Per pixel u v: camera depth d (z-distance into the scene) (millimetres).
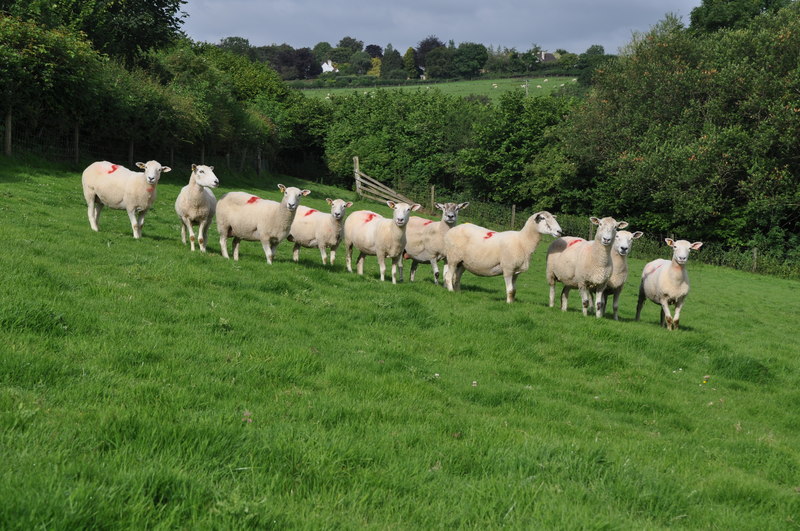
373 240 15055
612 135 38469
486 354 9586
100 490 3459
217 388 5855
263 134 47812
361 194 47625
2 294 7234
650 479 5113
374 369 7723
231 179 40969
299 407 5746
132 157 32406
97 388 5289
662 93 36812
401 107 55250
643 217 38844
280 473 4238
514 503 4262
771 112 31562
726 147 31953
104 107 29078
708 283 26906
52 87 25531
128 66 39375
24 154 24844
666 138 35469
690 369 10797
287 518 3637
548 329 11422
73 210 17406
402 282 15406
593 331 11688
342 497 4078
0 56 22891
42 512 3174
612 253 13805
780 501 5305
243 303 9586
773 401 9578
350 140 58188
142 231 16188
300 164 65062
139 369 6047
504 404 7375
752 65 33625
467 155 47000
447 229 15867
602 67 42094
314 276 12789
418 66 190000
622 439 6605
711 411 8594
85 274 9305
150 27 38750
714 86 35312
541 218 13516
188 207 13727
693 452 6520
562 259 14234
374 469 4621
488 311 12242
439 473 4773
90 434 4301
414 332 10195
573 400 8188
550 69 129875
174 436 4406
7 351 5570
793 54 32844
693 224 35562
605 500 4680
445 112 52500
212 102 40250
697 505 4965
